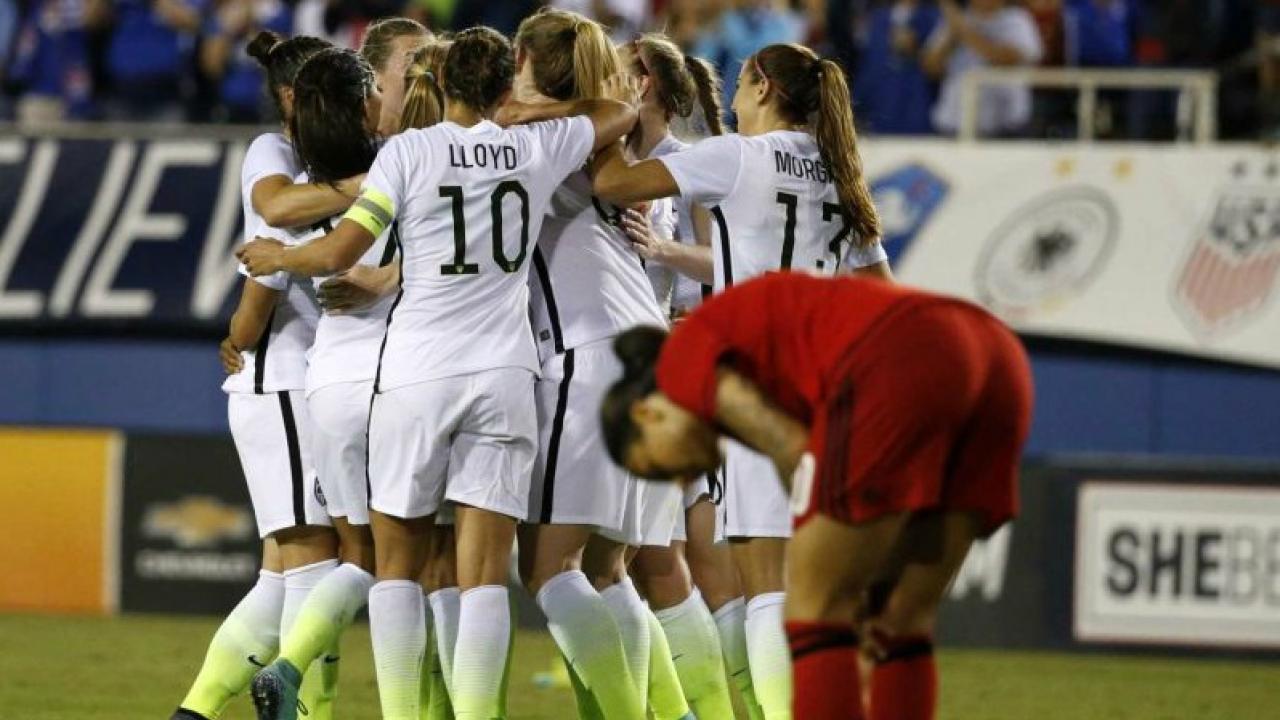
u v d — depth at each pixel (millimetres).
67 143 41031
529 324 17922
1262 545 33438
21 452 37500
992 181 38188
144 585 36875
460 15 44250
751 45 41969
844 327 13500
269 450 19188
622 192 17953
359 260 18438
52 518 37250
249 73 44344
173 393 39500
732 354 13656
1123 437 37438
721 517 19922
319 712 19406
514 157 17500
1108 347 37500
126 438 37094
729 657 20188
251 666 19375
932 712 14578
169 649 31375
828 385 13477
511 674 29422
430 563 18859
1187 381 37312
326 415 18406
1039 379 37688
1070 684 29781
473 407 17328
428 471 17453
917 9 42906
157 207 40344
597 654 17844
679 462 13734
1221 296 37312
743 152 18109
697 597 19891
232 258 39719
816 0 42750
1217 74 40500
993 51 41594
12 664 29094
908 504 13398
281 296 19422
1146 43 43531
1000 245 38031
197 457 36812
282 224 18297
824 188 18500
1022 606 34281
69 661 29609
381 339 18469
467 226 17328
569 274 18391
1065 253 37875
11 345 40031
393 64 19891
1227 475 33656
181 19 44594
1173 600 33719
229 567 36500
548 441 18047
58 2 45688
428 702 19719
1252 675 31531
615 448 13852
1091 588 34031
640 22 44719
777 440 13602
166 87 44625
